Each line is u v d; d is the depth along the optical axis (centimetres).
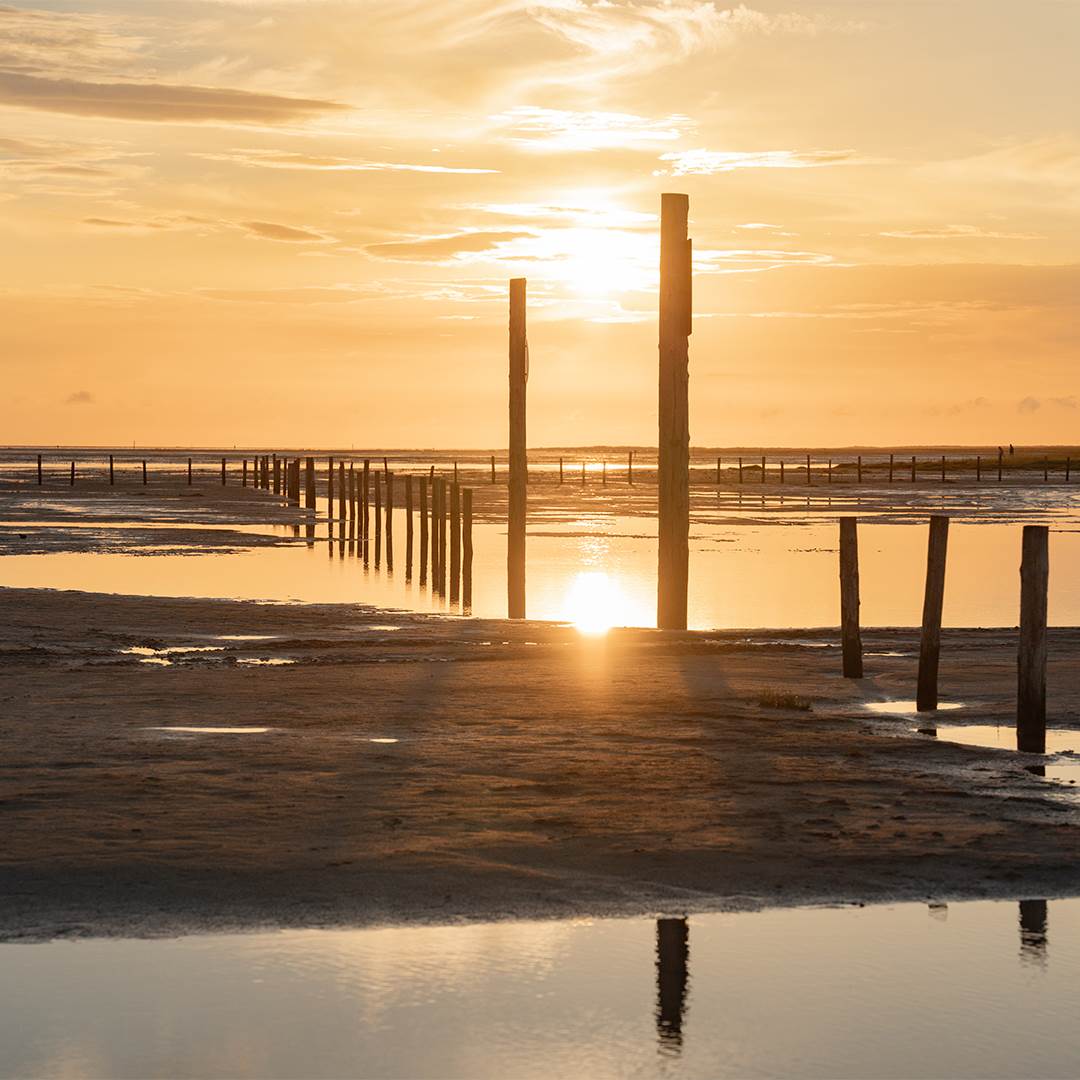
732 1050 1109
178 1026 1137
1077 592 5397
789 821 1772
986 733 2461
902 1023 1163
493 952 1316
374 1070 1062
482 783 1958
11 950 1305
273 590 5406
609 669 3141
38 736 2283
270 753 2148
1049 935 1383
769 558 7050
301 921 1387
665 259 3691
